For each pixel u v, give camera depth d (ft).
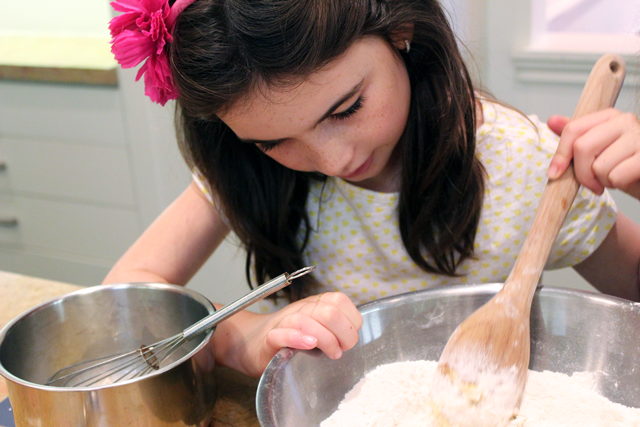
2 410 2.17
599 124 2.04
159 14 2.03
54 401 1.74
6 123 6.42
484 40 5.09
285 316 2.23
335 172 2.18
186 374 1.86
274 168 2.79
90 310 2.35
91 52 6.50
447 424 1.89
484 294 2.18
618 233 2.88
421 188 2.64
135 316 2.39
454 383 1.90
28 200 6.74
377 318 2.18
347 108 2.03
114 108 5.80
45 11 7.61
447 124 2.48
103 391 1.73
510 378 1.90
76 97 5.94
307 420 1.93
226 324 2.49
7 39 7.54
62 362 2.33
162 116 5.54
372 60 2.05
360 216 2.88
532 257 1.98
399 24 2.14
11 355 2.08
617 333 2.04
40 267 7.06
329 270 3.09
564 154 2.06
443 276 2.97
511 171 2.84
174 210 3.17
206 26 1.92
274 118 1.99
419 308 2.20
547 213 2.01
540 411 1.98
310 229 3.02
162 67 2.11
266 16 1.84
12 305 2.96
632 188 2.20
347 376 2.13
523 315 1.94
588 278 3.09
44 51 6.69
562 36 5.44
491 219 2.87
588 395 2.00
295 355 1.94
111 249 6.56
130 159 5.97
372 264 3.01
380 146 2.30
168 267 3.00
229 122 2.10
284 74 1.88
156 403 1.80
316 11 1.84
